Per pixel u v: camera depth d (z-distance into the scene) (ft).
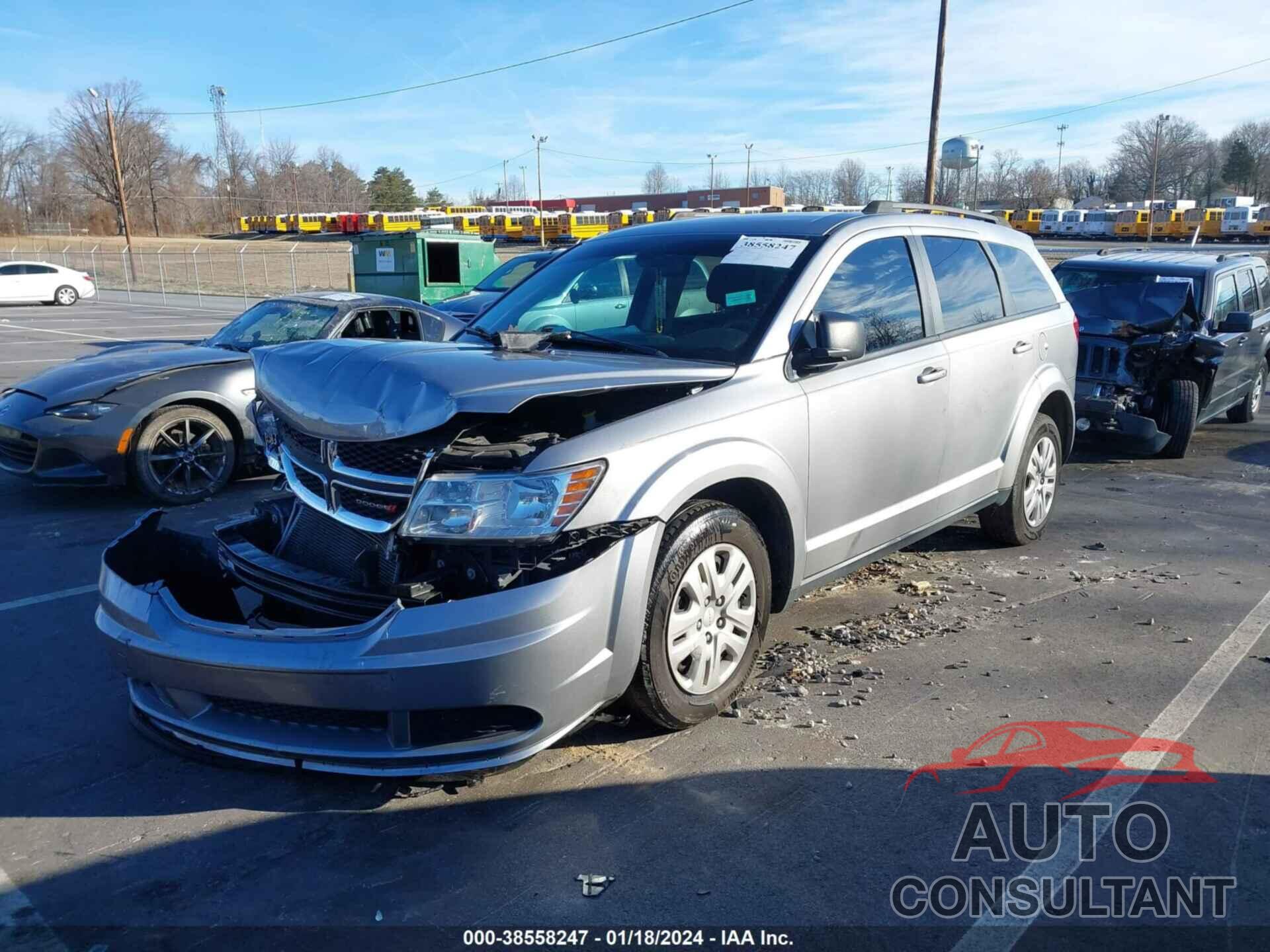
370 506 10.59
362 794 10.54
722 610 11.86
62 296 112.57
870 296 14.37
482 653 9.53
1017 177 315.37
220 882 9.10
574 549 10.12
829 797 10.44
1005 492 17.97
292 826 9.98
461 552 10.24
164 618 10.49
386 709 9.60
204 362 23.41
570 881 9.09
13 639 14.97
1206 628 15.25
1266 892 8.98
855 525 14.01
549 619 9.78
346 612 10.36
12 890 9.00
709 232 14.90
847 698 12.74
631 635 10.51
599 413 11.58
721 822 9.98
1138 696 12.87
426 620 9.53
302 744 9.99
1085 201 289.94
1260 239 201.16
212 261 182.19
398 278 62.13
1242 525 21.42
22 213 309.83
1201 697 12.85
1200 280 30.76
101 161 285.64
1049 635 14.93
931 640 14.75
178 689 10.46
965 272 16.79
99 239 269.64
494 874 9.20
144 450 22.27
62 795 10.59
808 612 15.99
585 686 10.20
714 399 11.69
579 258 15.75
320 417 10.54
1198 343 27.91
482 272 64.75
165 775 10.97
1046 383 18.43
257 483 25.04
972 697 12.80
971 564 18.47
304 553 11.71
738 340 12.69
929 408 15.07
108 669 13.88
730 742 11.59
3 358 55.98
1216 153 315.58
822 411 12.98
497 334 13.73
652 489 10.57
